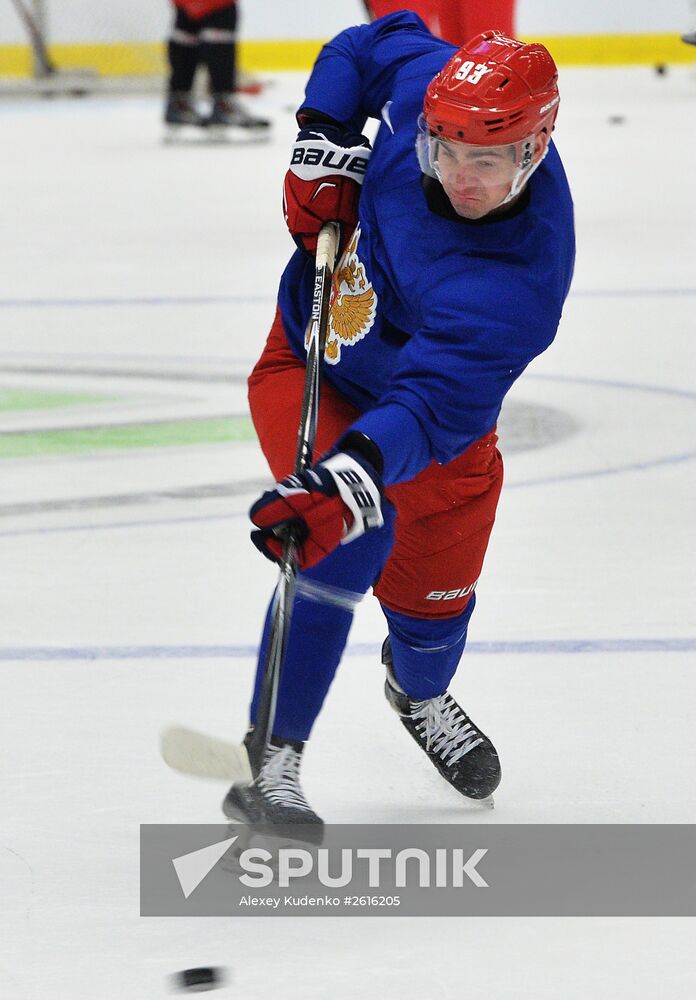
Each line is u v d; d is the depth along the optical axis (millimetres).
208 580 13078
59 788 9164
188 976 7090
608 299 26219
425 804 9125
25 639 11688
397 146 8469
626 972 7141
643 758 9602
